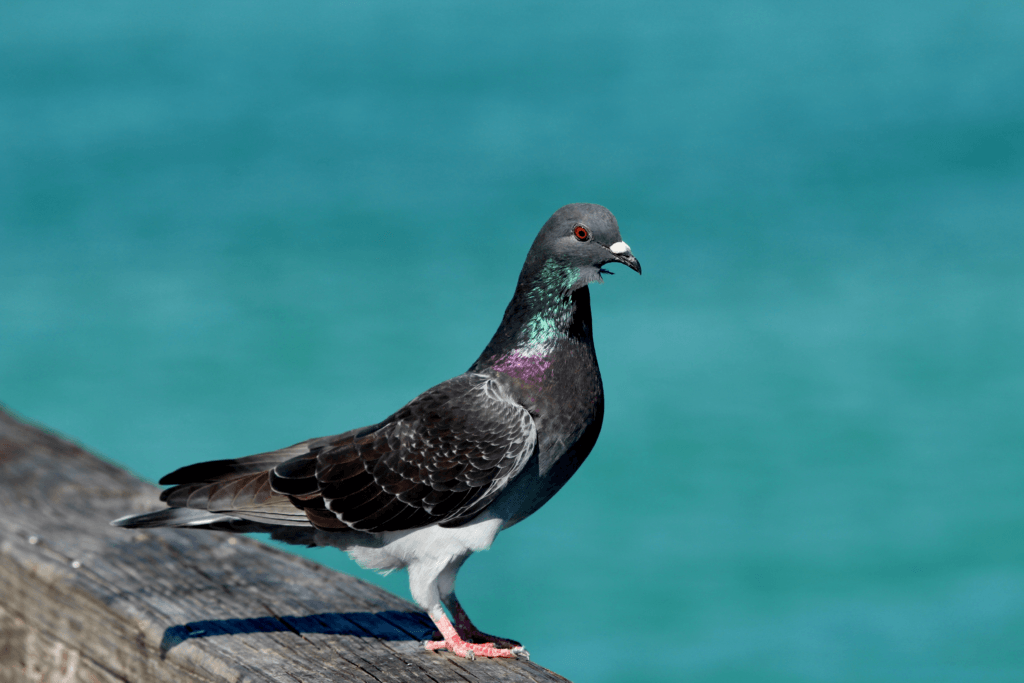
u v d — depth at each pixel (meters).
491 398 4.11
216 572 4.02
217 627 3.54
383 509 3.99
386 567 4.13
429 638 3.76
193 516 4.02
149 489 4.82
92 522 4.40
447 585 4.09
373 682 3.26
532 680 3.39
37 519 4.37
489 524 4.07
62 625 3.85
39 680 3.98
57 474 4.84
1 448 5.12
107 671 3.68
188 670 3.36
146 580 3.87
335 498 4.00
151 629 3.51
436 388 4.23
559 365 4.14
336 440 4.21
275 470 4.07
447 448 4.02
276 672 3.23
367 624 3.71
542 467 4.17
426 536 4.02
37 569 3.91
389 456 4.04
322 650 3.44
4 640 4.11
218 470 4.15
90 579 3.84
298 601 3.81
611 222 4.06
